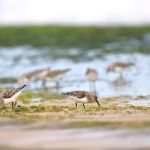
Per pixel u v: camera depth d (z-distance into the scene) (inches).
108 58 1978.3
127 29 2854.3
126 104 1032.8
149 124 773.3
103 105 1016.2
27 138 708.7
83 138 700.7
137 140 681.0
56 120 830.5
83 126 775.7
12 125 797.9
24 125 796.0
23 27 3011.8
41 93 1256.8
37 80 1441.9
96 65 1802.4
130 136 703.1
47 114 897.5
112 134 717.3
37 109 950.4
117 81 1457.9
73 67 1760.6
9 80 1517.0
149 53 2091.5
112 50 2202.3
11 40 2600.9
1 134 737.0
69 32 2832.2
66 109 952.9
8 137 717.9
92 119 832.9
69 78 1533.0
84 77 1547.7
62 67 1769.2
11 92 956.6
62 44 2448.3
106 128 755.4
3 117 868.6
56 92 1285.7
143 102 1064.2
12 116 877.8
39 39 2625.5
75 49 2267.5
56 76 1427.2
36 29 2933.1
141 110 920.3
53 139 700.0
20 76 1469.0
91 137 704.4
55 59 1995.6
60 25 3149.6
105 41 2504.9
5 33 2829.7
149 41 2455.7
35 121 826.2
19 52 2208.4
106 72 1593.3
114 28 2903.5
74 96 967.6
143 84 1385.3
